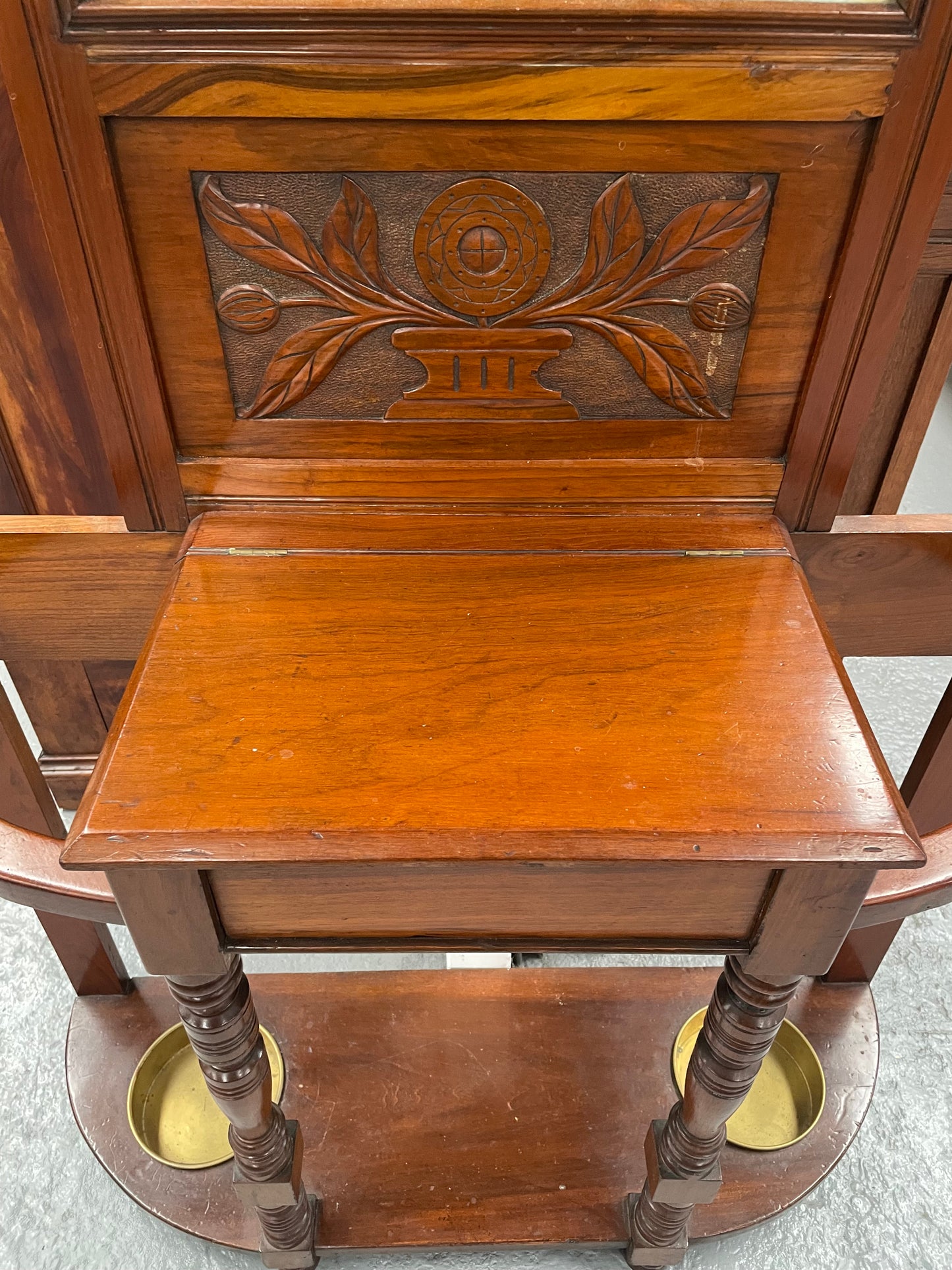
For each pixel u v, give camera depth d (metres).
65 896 0.78
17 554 0.95
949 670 1.91
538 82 0.70
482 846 0.64
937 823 1.20
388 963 1.45
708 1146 0.92
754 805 0.67
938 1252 1.12
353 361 0.85
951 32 0.68
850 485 1.32
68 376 1.13
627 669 0.77
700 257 0.80
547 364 0.86
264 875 0.69
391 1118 1.20
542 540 0.90
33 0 0.65
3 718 1.04
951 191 1.01
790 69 0.70
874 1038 1.29
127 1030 1.29
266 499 0.92
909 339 1.15
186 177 0.74
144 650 0.78
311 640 0.79
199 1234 1.11
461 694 0.74
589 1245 1.10
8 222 0.99
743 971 0.77
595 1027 1.29
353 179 0.75
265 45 0.68
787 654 0.78
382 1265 1.10
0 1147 1.20
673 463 0.91
